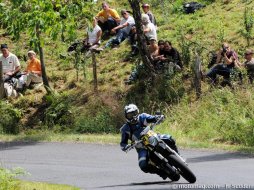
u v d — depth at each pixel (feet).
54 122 262.88
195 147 200.23
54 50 320.50
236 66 241.14
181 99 243.40
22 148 215.31
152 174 161.17
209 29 291.38
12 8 241.76
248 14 296.92
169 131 225.97
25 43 334.03
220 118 223.71
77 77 286.25
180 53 269.85
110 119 248.93
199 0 333.21
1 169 141.90
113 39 303.48
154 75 255.09
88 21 247.29
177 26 307.58
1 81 277.44
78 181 155.94
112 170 169.78
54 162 186.70
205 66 259.80
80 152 201.57
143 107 247.91
